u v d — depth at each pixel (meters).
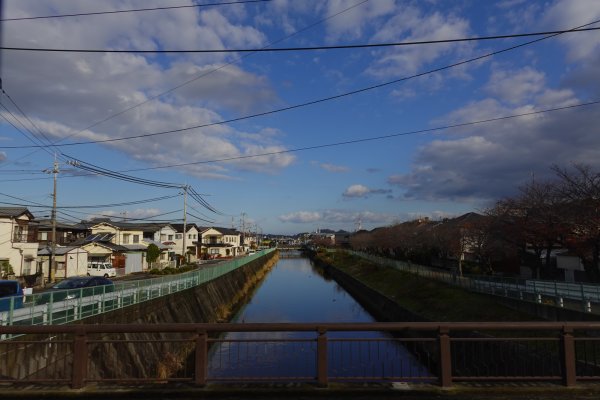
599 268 21.38
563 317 16.19
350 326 6.13
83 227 50.38
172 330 6.10
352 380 6.34
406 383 6.23
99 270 38.19
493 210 29.50
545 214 22.53
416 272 36.78
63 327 6.09
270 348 14.12
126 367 13.26
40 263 35.69
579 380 6.25
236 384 6.15
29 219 34.84
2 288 14.02
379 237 63.91
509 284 21.81
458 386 6.11
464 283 26.70
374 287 39.19
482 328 6.10
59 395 5.93
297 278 63.03
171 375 14.52
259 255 71.12
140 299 18.28
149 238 59.06
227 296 34.53
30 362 9.98
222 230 99.25
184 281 24.72
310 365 10.32
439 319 22.67
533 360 7.60
